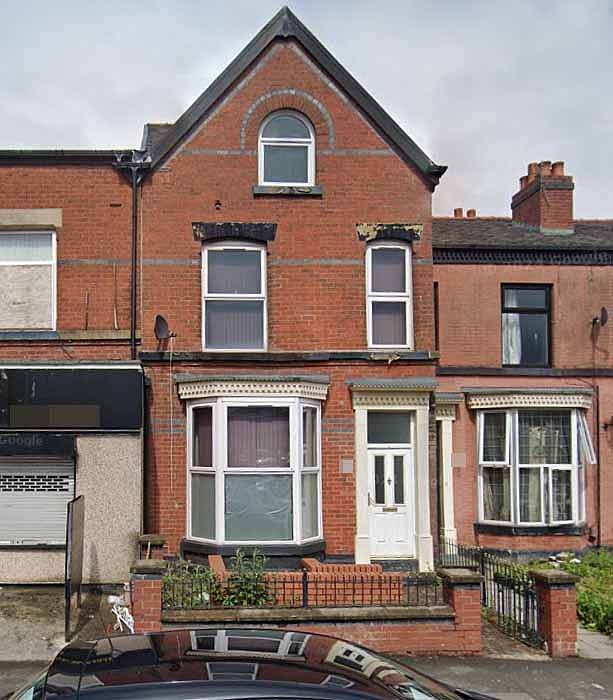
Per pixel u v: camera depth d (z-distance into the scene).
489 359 17.83
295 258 14.48
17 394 12.98
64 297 14.11
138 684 4.13
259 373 14.21
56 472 13.05
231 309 14.48
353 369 14.38
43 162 14.23
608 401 17.95
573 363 18.03
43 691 4.17
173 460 13.99
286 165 14.75
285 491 13.78
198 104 14.47
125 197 14.32
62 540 12.95
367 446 14.48
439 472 17.48
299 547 13.52
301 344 14.37
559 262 18.20
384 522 14.52
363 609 9.95
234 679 4.20
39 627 10.70
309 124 14.77
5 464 13.03
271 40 14.73
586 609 12.28
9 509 12.97
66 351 13.98
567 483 17.47
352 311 14.49
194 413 14.10
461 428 17.59
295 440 13.77
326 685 4.23
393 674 4.71
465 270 17.97
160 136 16.41
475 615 10.11
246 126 14.59
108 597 12.28
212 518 13.69
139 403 13.10
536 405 17.27
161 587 9.66
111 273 14.21
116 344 14.05
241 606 9.98
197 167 14.46
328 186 14.62
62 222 14.20
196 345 14.21
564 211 19.09
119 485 12.98
